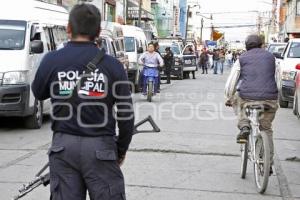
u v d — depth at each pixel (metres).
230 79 6.95
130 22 48.44
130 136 3.78
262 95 6.67
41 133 10.74
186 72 31.69
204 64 39.91
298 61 16.08
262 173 6.54
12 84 10.52
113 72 3.68
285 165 8.23
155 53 17.34
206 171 7.64
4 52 10.89
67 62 3.67
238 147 9.35
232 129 11.39
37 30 11.63
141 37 24.91
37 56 11.37
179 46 30.78
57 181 3.63
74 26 3.71
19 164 7.90
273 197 6.47
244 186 6.90
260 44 6.92
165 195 6.41
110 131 3.70
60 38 13.24
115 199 3.62
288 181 7.23
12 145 9.38
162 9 70.31
